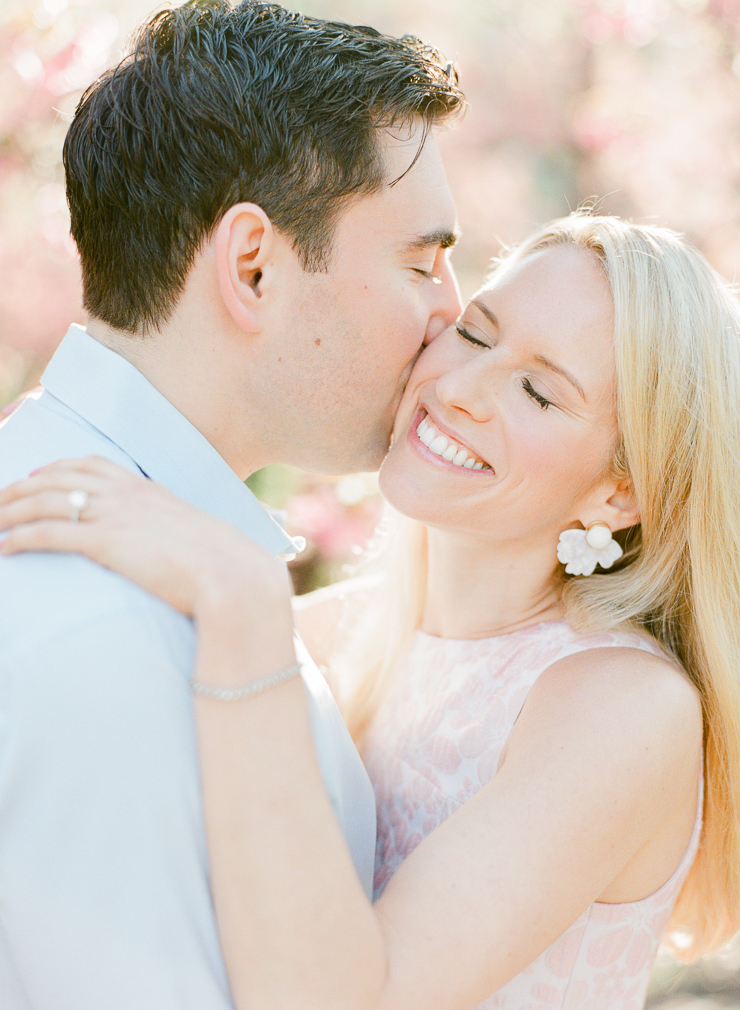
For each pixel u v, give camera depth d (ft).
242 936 3.44
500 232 24.20
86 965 3.45
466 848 4.19
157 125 4.41
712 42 19.89
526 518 5.42
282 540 4.87
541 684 5.20
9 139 11.93
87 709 3.39
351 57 4.63
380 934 3.76
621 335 5.08
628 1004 5.35
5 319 13.28
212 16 4.65
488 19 26.04
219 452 4.88
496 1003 5.02
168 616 3.61
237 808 3.44
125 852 3.43
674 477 5.38
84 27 11.88
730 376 5.33
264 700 3.52
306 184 4.51
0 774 3.37
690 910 6.20
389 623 6.48
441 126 5.21
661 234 5.47
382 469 5.53
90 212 4.57
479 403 5.16
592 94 22.71
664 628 5.67
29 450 4.31
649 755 4.65
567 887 4.30
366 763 6.12
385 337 4.99
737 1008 11.34
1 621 3.53
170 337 4.57
